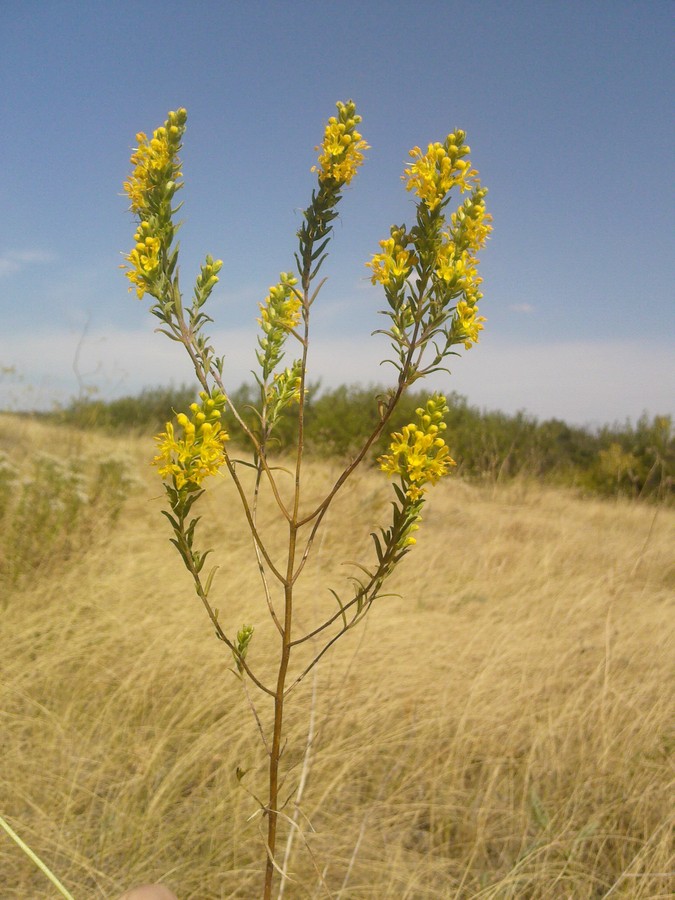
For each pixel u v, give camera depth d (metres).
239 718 2.98
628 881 2.25
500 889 2.18
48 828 2.33
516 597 4.76
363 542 5.69
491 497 9.43
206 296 1.16
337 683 3.29
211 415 1.12
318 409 12.56
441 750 2.84
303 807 2.45
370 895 2.18
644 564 6.07
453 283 1.12
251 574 4.59
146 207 1.16
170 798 2.55
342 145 1.15
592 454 13.38
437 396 1.17
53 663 3.25
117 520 5.45
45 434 7.86
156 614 3.87
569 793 2.66
